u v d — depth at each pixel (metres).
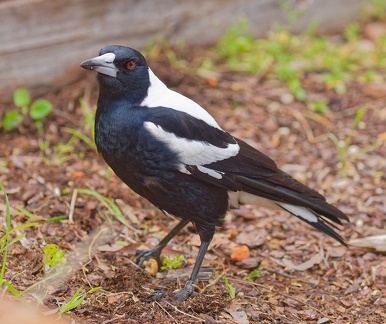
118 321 8.55
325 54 16.94
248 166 9.62
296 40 17.28
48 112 13.41
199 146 9.23
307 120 14.59
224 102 14.92
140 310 8.84
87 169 12.34
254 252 10.94
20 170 12.00
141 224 11.21
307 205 9.75
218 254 10.74
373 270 10.49
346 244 10.22
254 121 14.43
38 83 14.25
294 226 11.62
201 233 9.59
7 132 13.34
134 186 9.36
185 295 9.28
